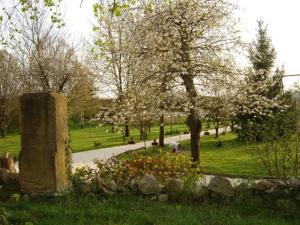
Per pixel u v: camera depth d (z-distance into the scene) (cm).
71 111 4638
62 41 3506
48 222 633
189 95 1731
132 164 974
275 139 1096
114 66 2950
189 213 698
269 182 762
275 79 2106
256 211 720
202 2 1766
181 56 1708
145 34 1742
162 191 805
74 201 757
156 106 1780
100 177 854
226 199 767
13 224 629
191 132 1783
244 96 1806
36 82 3231
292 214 702
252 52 1909
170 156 1048
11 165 1112
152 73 1741
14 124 5188
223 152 2488
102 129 5406
